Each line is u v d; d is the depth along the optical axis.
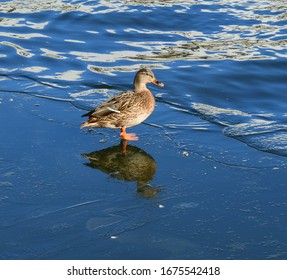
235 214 7.54
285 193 8.00
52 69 12.24
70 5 15.50
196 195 7.95
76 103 10.79
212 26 14.28
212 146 9.30
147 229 7.23
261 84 11.58
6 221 7.36
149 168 8.65
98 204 7.72
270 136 9.61
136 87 9.85
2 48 13.12
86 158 8.91
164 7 15.25
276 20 14.54
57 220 7.39
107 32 14.02
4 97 10.96
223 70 12.10
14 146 9.21
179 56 12.79
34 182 8.23
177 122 10.15
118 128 9.84
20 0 15.95
